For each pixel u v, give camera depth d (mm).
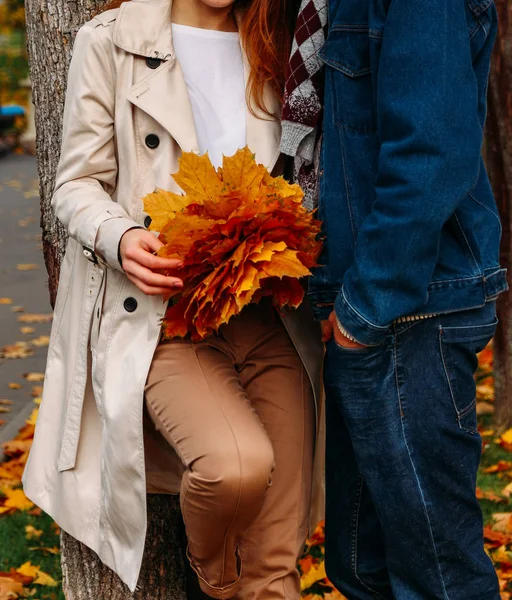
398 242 2139
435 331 2303
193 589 2828
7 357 6684
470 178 2148
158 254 2209
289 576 2432
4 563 3879
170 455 2623
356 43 2289
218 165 2479
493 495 4238
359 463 2391
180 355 2391
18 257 9938
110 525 2510
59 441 2641
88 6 2883
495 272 2355
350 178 2320
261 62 2492
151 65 2449
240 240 2215
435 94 2111
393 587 2449
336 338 2330
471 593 2395
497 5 4523
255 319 2518
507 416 4949
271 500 2447
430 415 2305
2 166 17047
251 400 2521
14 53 24359
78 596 2994
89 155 2443
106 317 2496
